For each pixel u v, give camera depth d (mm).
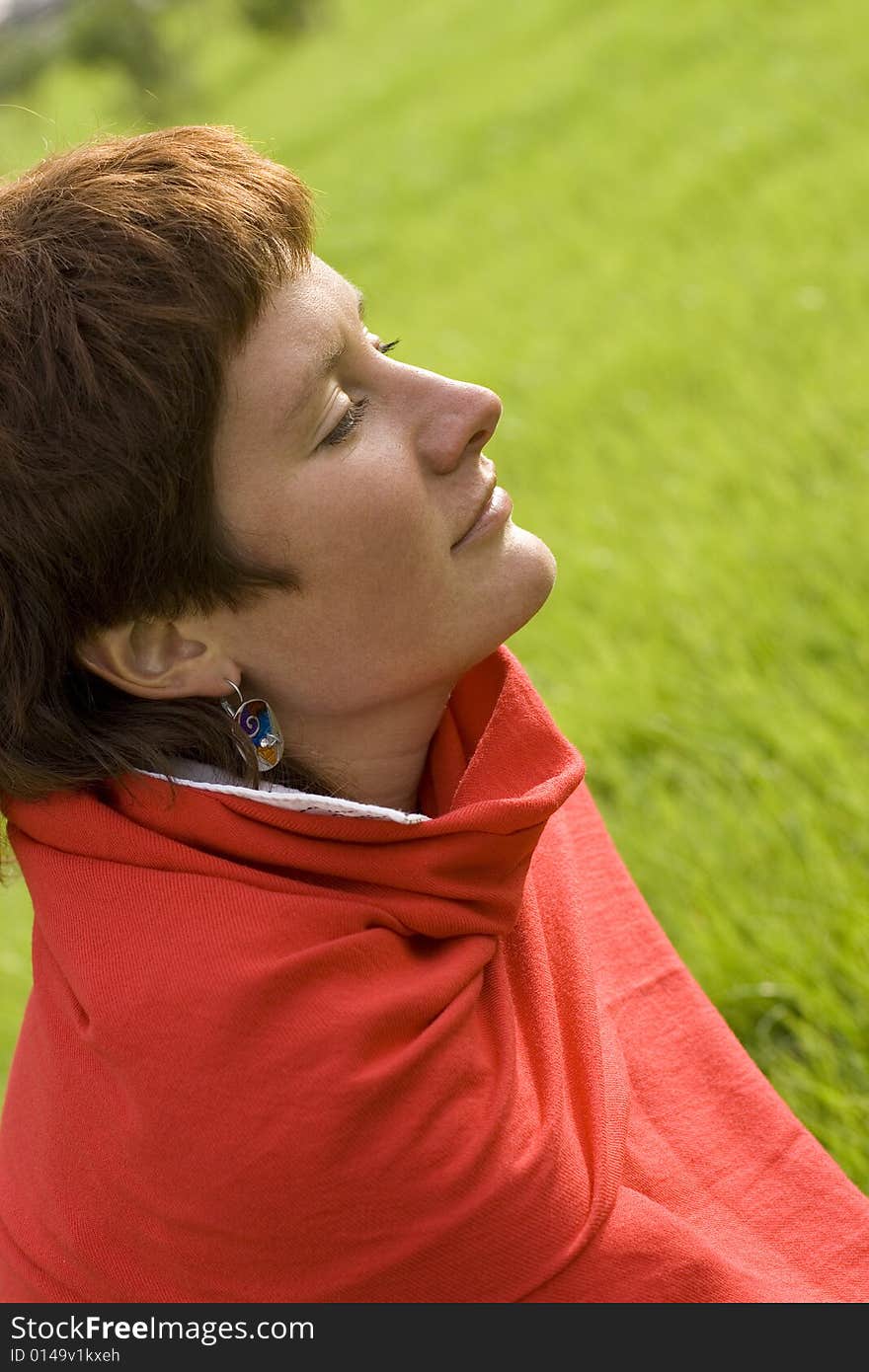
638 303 6859
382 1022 1081
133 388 1055
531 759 1277
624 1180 1325
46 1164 1207
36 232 1087
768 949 2342
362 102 18656
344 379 1152
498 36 18125
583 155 10781
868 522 3711
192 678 1183
